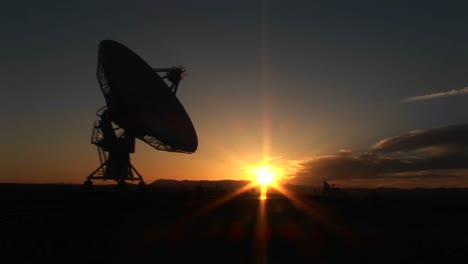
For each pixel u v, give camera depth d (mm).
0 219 27984
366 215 58938
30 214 30906
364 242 33656
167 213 45312
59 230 28516
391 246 32156
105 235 29375
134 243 27984
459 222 51375
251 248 29484
